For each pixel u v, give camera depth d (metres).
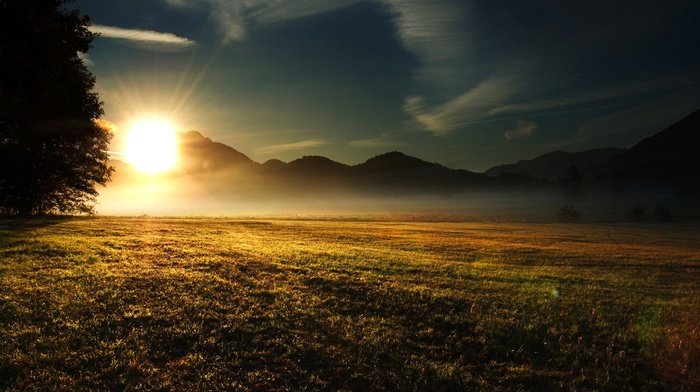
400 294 13.96
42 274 13.49
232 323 10.20
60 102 35.41
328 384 7.82
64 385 6.96
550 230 64.94
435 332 10.84
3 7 19.19
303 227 43.97
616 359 9.64
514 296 15.14
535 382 8.56
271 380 7.75
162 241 22.92
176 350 8.65
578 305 14.47
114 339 8.88
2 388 6.72
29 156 38.25
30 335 8.66
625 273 23.78
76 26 24.30
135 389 7.02
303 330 10.14
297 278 15.45
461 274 19.28
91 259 16.44
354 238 35.59
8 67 20.11
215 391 7.22
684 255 34.06
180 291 12.48
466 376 8.56
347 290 14.17
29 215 38.03
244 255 19.70
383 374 8.34
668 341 10.76
